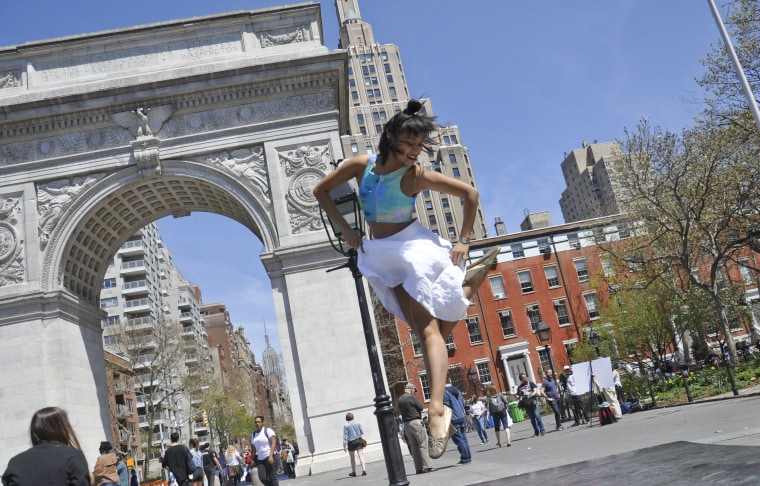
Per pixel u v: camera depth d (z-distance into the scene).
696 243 32.94
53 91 25.34
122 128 25.48
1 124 24.86
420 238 2.58
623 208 37.22
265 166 25.31
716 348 43.22
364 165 2.70
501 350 50.56
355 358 23.02
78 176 25.11
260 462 14.13
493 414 18.34
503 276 52.62
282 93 25.81
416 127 2.45
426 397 48.59
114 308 78.56
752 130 26.19
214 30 26.75
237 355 131.38
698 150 28.61
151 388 49.47
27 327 23.20
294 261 23.97
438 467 14.81
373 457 21.62
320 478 19.27
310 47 26.53
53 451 4.25
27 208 24.61
